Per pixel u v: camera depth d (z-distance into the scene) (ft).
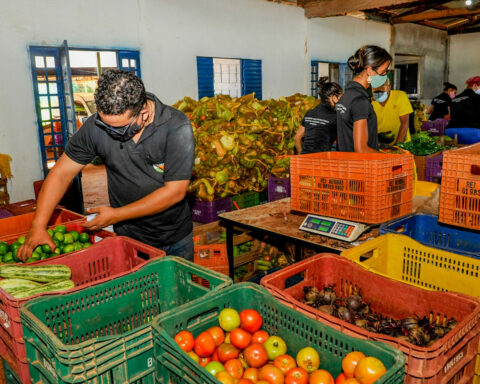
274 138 18.89
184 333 4.83
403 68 50.83
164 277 6.30
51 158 23.50
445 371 4.16
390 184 7.93
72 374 4.17
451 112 21.34
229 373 4.68
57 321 5.33
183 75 25.32
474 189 6.97
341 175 8.19
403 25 44.96
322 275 6.25
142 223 7.82
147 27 23.20
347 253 6.19
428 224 8.09
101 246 7.25
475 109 20.43
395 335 5.13
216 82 28.89
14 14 18.52
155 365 4.61
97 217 6.76
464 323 4.21
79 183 19.33
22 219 10.23
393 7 38.96
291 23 32.07
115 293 5.84
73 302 5.44
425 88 50.55
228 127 17.57
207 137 16.79
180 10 24.57
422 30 47.98
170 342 4.19
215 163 16.48
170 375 4.43
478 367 5.00
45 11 19.38
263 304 5.25
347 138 9.95
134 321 6.11
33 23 19.10
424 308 5.25
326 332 4.53
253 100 19.45
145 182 7.32
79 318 5.54
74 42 20.49
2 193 18.43
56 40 19.88
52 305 5.27
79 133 7.32
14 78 18.83
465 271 6.01
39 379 5.18
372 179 7.68
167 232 7.89
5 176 18.81
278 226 8.95
